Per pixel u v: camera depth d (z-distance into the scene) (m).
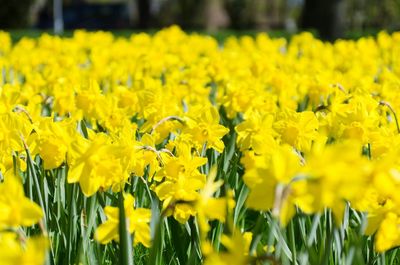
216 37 28.41
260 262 3.04
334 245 3.94
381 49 16.86
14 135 4.18
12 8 45.31
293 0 75.62
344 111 5.38
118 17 79.00
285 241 3.64
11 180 2.63
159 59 11.63
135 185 4.78
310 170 2.47
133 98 6.62
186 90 7.89
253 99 6.85
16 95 5.70
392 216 3.03
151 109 5.64
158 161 4.37
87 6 79.31
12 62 12.41
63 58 11.93
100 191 3.86
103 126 6.13
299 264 3.59
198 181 3.65
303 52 16.38
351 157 2.37
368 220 3.08
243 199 4.62
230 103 6.93
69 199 3.99
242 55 13.31
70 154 3.63
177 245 4.22
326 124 4.94
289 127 4.39
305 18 32.31
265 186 2.63
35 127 4.36
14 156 4.17
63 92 6.82
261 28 73.06
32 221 2.63
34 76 9.70
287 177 2.55
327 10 31.39
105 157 3.33
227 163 5.27
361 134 4.64
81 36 17.62
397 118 6.02
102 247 4.37
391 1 57.47
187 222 4.13
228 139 6.74
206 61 11.23
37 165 4.66
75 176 3.29
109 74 10.82
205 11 69.88
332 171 2.35
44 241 2.21
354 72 10.49
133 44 15.80
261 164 2.88
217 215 2.74
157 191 3.64
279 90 8.75
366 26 59.06
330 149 2.38
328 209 3.95
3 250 2.21
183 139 4.70
